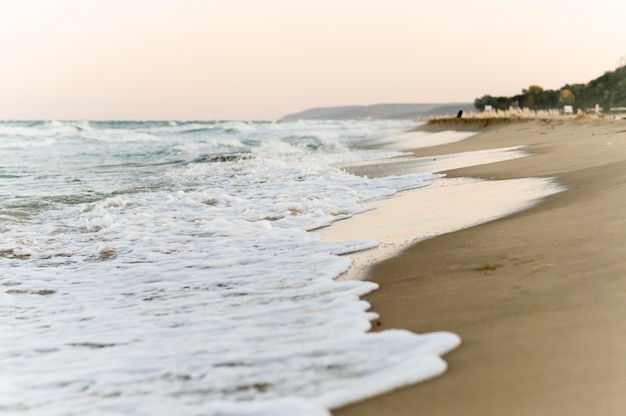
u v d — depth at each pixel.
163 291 5.85
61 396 3.50
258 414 2.94
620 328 3.42
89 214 10.91
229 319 4.71
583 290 4.14
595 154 13.30
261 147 30.03
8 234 9.25
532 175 11.60
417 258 5.95
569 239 5.56
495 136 29.98
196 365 3.75
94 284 6.36
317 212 9.83
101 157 25.30
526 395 2.80
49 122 62.31
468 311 4.12
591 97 128.50
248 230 8.76
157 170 19.11
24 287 6.35
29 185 15.26
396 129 65.25
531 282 4.51
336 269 5.91
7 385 3.72
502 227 6.76
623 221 5.86
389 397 2.98
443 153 22.69
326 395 3.04
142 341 4.39
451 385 3.01
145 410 3.17
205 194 12.61
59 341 4.56
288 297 5.16
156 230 9.20
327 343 3.88
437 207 9.16
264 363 3.65
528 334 3.54
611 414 2.53
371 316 4.35
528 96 146.88
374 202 10.58
